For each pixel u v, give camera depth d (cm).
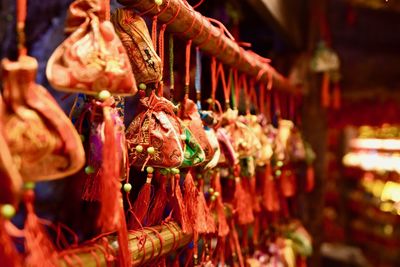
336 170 534
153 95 87
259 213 174
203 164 103
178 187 93
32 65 58
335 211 521
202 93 158
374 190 501
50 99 61
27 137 57
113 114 73
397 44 390
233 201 132
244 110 167
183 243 97
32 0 174
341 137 553
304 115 247
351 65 403
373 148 511
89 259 68
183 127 92
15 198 53
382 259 504
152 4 84
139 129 85
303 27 244
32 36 176
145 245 82
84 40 66
